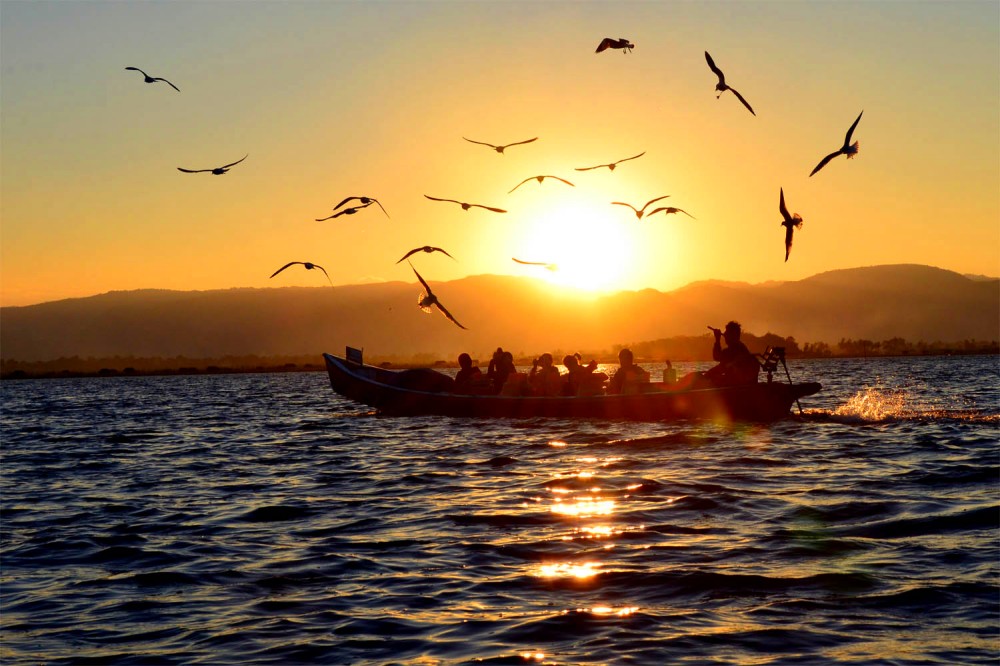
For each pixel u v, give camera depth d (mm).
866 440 20594
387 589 9586
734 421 24375
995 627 7977
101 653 8078
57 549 11992
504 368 28906
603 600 8984
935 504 12891
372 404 30703
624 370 26375
